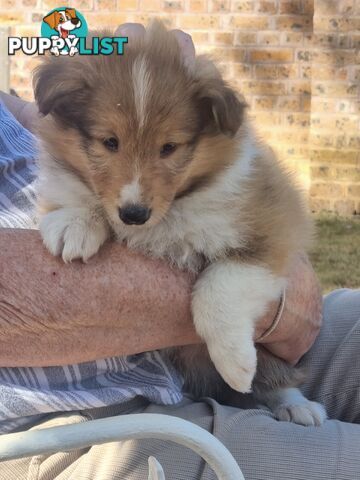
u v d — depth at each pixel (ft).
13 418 1.42
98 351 1.43
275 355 1.83
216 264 1.62
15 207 1.70
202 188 1.61
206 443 1.12
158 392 1.53
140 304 1.43
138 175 1.49
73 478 1.40
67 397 1.42
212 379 1.81
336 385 1.83
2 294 1.31
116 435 1.10
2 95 2.42
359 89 5.57
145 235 1.57
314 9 5.51
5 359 1.36
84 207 1.57
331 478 1.42
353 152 5.68
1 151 1.80
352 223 5.40
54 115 1.62
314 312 1.79
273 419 1.60
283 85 5.70
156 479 1.11
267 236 1.65
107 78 1.52
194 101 1.54
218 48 5.67
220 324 1.54
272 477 1.42
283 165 1.87
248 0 5.57
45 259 1.38
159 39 1.60
